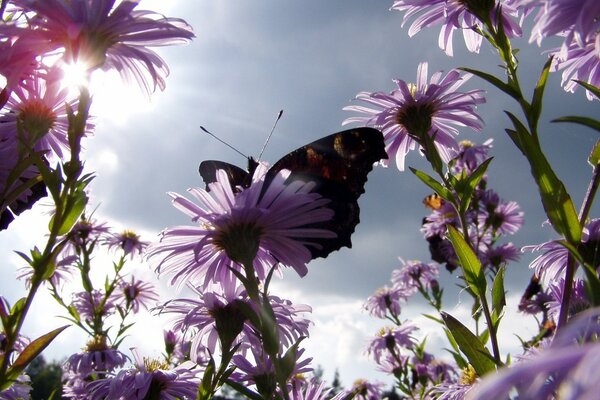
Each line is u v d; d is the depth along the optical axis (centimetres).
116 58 9
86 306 28
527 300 21
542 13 7
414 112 14
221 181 9
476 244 28
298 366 12
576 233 8
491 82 9
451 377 28
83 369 24
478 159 27
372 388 31
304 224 9
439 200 28
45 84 9
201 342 11
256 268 10
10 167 9
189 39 9
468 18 12
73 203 8
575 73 9
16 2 8
